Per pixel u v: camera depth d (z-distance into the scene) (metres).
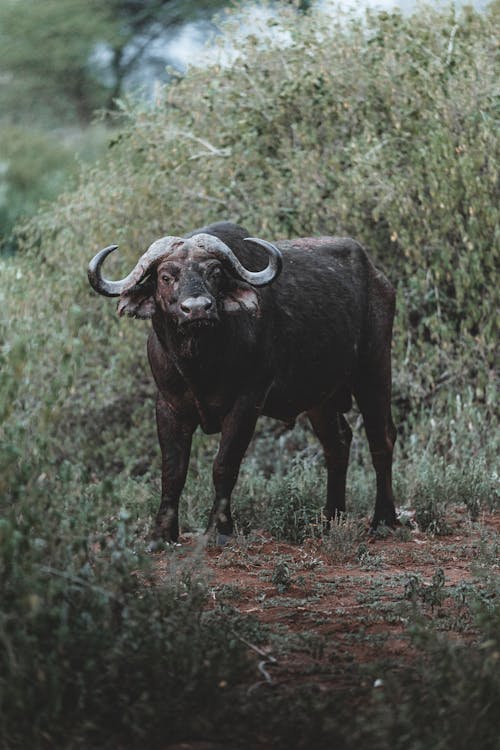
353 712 11.33
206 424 21.91
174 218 34.59
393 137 33.12
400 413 33.69
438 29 34.75
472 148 31.53
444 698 10.79
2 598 11.51
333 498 24.67
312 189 32.59
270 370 22.19
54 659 11.05
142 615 12.50
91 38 107.75
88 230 35.66
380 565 19.91
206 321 19.45
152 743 10.58
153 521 23.06
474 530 23.72
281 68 35.75
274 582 18.09
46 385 24.86
